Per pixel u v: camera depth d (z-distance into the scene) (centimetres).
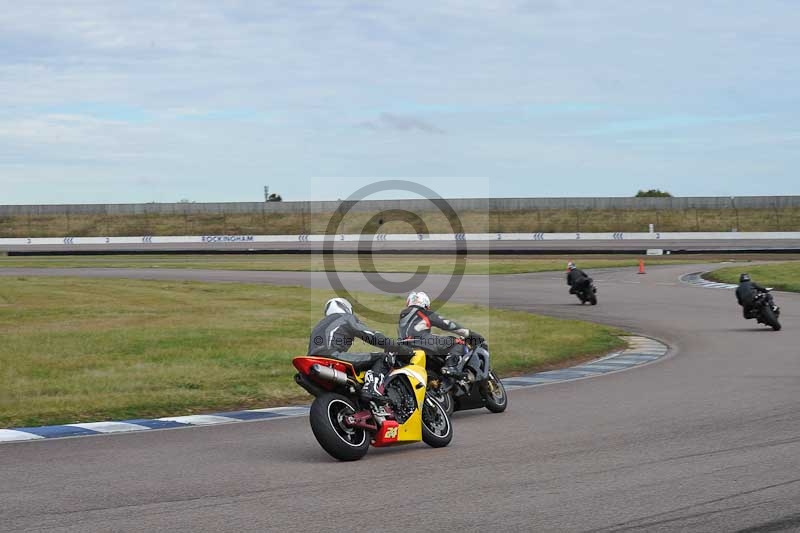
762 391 1733
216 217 13538
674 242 10519
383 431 1198
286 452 1221
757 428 1334
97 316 3478
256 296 4475
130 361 2198
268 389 1823
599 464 1105
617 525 838
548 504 914
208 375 1981
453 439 1320
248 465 1131
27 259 8788
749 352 2459
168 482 1031
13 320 3312
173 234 13062
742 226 12700
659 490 966
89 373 1994
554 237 11556
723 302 4162
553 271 6406
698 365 2206
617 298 4441
